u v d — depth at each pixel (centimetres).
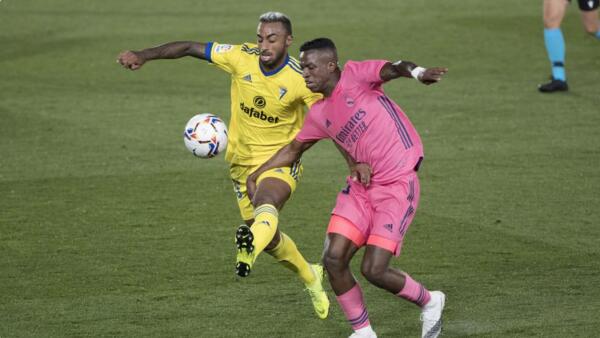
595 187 3158
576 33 5738
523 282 2331
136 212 2953
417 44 5528
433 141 3784
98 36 5894
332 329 2077
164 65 5231
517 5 6581
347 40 5612
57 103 4428
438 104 4359
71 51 5528
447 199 3056
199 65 5228
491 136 3834
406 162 1942
